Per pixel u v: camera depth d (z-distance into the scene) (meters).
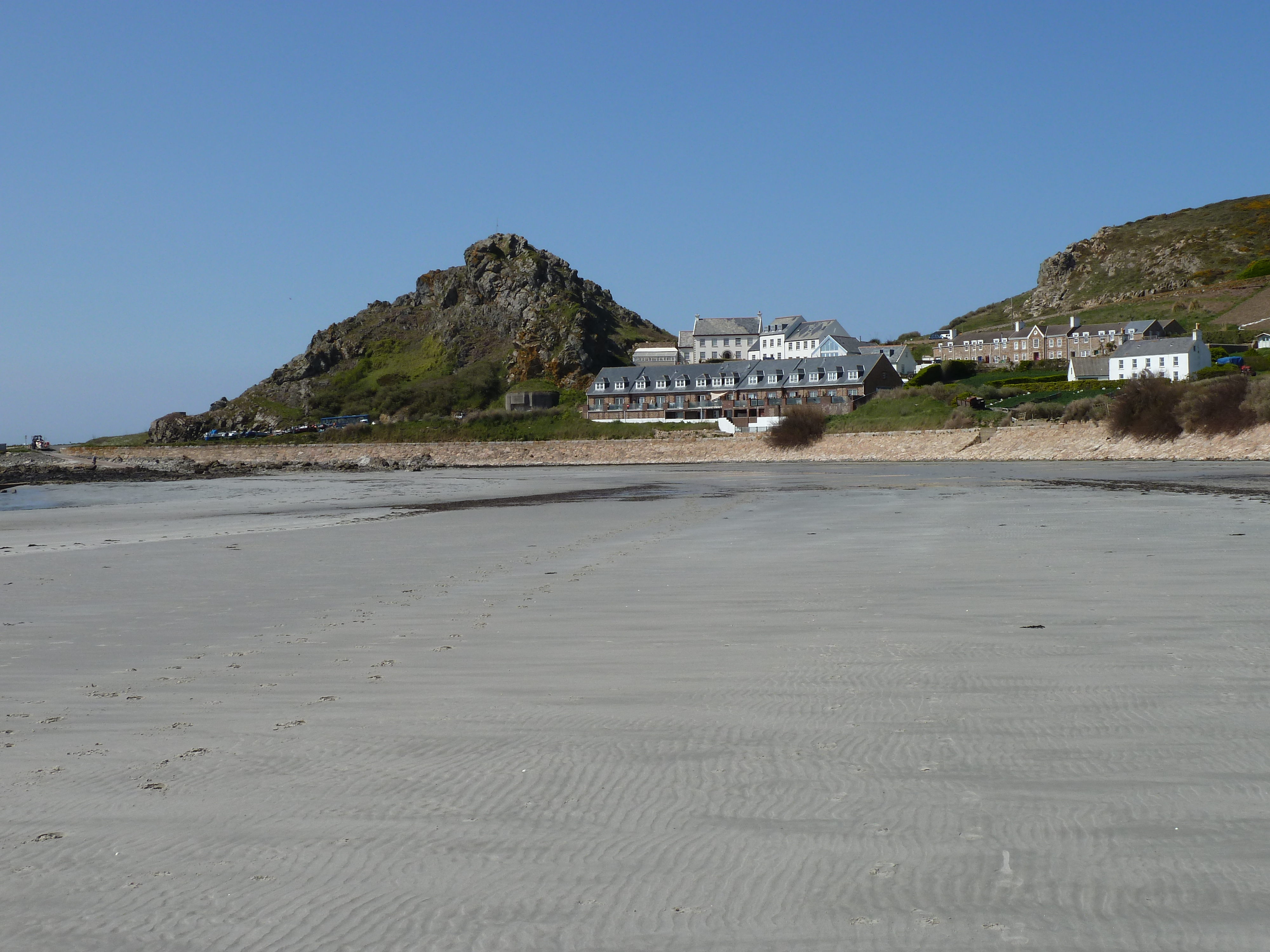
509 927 4.67
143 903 5.01
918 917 4.64
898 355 142.62
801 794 6.23
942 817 5.77
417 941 4.57
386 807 6.21
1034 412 90.25
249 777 6.86
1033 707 8.07
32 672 10.80
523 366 176.50
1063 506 31.34
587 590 15.94
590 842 5.59
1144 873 4.98
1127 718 7.64
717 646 11.10
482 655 11.00
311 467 113.25
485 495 52.62
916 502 36.06
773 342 170.12
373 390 189.38
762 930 4.57
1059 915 4.61
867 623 12.15
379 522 33.81
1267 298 157.00
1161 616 11.83
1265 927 4.44
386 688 9.51
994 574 16.11
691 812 5.98
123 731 8.23
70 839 5.83
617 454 120.25
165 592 17.08
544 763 7.00
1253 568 15.77
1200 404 67.50
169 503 51.06
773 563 18.94
